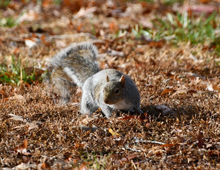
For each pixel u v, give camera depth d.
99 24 18.22
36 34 16.44
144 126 8.31
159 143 7.69
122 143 7.73
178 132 7.93
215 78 11.19
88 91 9.12
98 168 6.84
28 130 8.09
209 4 21.92
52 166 6.98
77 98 10.27
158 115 9.04
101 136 8.01
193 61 12.75
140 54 13.84
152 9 20.41
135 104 8.80
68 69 10.46
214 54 13.38
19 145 7.45
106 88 8.29
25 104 9.58
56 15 20.31
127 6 21.28
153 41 14.56
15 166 7.07
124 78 8.39
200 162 7.00
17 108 9.20
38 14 20.23
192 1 22.50
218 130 7.95
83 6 21.03
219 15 18.73
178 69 11.95
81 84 10.08
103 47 14.22
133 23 17.88
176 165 6.92
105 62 12.62
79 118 8.80
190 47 14.25
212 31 15.02
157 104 9.49
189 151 7.30
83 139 7.89
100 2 21.89
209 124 8.34
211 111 8.95
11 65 11.83
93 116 8.76
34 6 21.80
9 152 7.41
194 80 11.02
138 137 7.92
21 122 8.54
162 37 15.27
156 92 10.19
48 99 10.23
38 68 11.90
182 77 11.45
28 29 17.11
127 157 7.21
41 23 18.84
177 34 15.34
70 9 21.00
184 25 15.88
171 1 22.11
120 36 14.78
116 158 7.24
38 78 11.52
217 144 7.55
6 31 17.03
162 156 7.23
